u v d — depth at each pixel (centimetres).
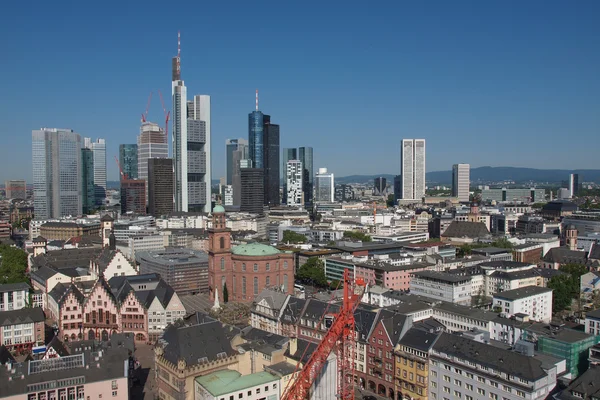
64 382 14738
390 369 18175
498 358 15375
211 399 14438
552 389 14888
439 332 17388
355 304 15300
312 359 14700
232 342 17912
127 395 15550
